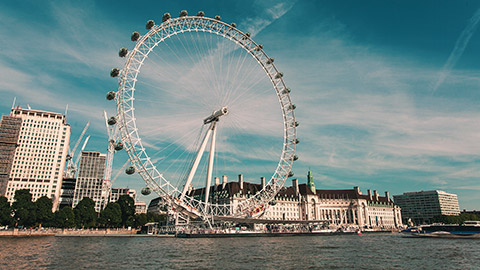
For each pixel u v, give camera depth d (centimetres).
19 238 10294
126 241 9138
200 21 10194
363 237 13125
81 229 14638
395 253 6309
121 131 8638
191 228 12019
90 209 14962
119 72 8450
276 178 12138
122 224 15800
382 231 19550
